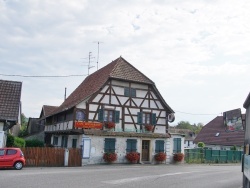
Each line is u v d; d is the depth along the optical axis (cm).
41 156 2508
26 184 1336
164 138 3312
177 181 1694
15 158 2070
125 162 3047
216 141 5788
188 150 3697
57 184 1371
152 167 2658
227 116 2570
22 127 6125
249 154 1358
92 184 1423
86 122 2891
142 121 3228
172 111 3359
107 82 3111
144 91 3303
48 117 4084
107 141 2969
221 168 2928
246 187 1430
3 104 2461
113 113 3094
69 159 2633
